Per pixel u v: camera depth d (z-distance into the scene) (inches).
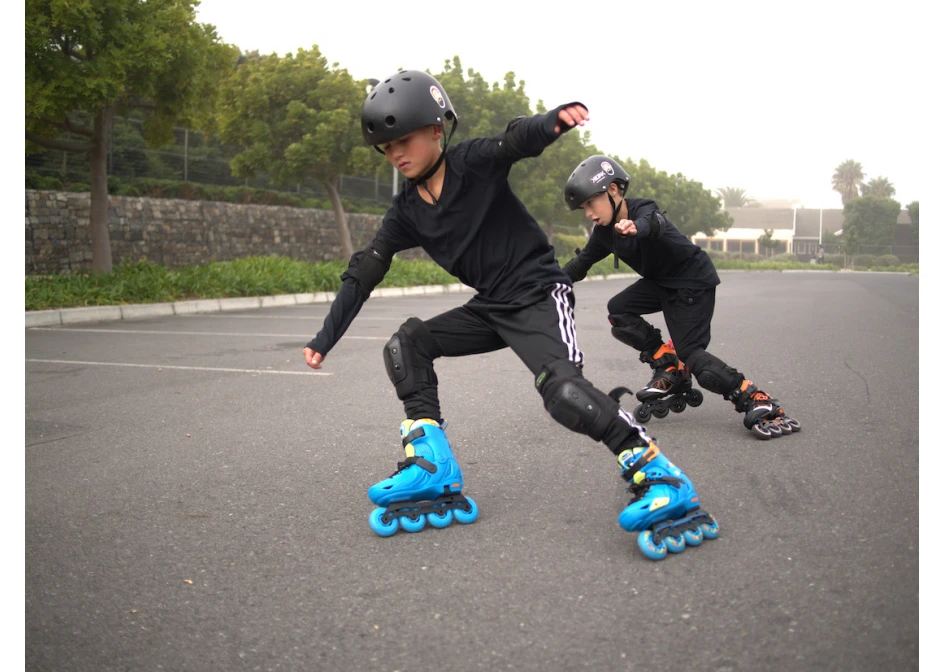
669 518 98.0
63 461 149.6
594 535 105.5
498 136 96.4
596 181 141.3
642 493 98.7
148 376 244.5
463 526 110.7
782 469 134.6
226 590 91.7
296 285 605.3
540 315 102.2
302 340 339.0
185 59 499.5
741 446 150.8
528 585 90.1
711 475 131.6
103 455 153.6
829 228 3521.2
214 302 514.0
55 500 126.3
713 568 93.0
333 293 636.1
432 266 871.7
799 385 215.8
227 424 179.0
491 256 104.1
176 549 104.9
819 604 82.9
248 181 961.5
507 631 79.4
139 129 844.6
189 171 898.7
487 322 109.7
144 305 467.8
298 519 115.9
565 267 159.9
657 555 95.6
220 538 108.7
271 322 423.5
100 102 457.1
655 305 168.9
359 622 82.7
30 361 276.8
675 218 1835.6
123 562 100.7
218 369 257.9
